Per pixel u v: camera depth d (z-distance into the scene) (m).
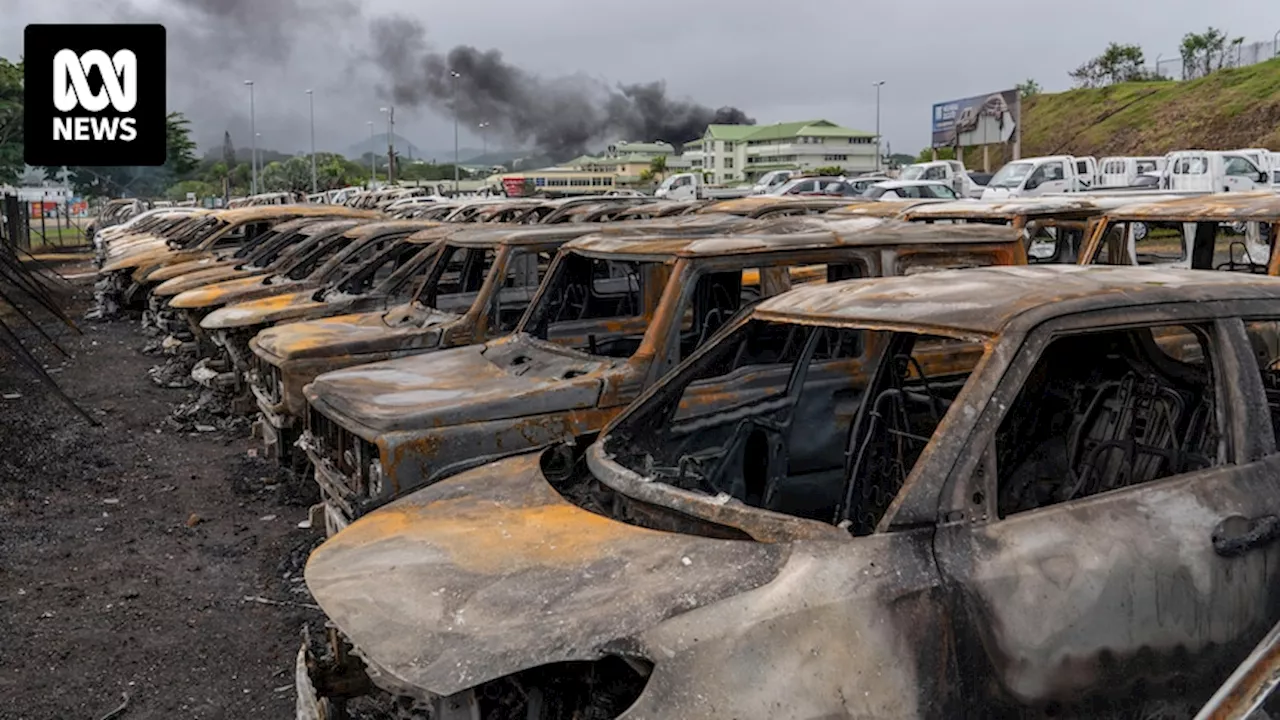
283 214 18.23
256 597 5.95
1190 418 3.78
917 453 4.02
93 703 4.74
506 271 7.55
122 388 12.47
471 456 5.02
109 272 18.06
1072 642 2.72
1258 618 3.01
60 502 7.88
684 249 5.46
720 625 2.51
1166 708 2.86
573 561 2.95
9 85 44.06
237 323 9.48
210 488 8.20
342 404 5.48
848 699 2.47
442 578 2.97
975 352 5.39
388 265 11.48
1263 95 44.69
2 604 5.89
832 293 3.70
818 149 112.12
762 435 4.82
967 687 2.59
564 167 136.50
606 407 5.23
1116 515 2.90
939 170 33.06
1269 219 6.86
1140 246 10.62
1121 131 50.94
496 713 2.76
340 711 3.66
